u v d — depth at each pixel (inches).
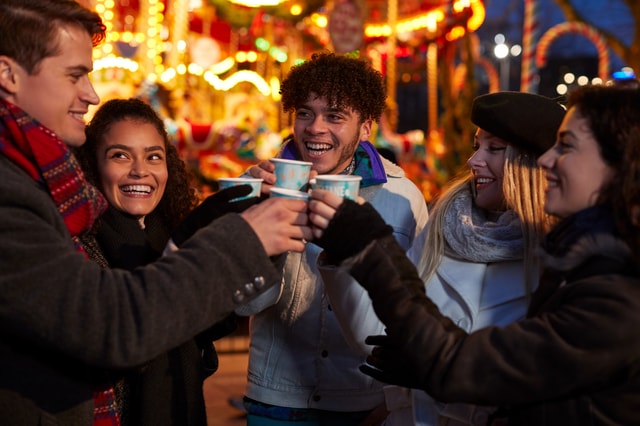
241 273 75.1
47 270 69.0
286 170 91.0
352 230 74.0
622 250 66.0
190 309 72.5
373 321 91.0
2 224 68.5
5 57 73.6
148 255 97.8
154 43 436.5
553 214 72.6
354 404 114.8
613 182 67.3
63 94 75.4
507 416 75.9
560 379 65.0
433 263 90.7
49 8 74.2
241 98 452.1
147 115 101.0
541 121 84.0
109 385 84.7
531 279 84.1
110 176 97.3
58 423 74.3
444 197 93.5
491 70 601.9
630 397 64.6
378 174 117.3
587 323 64.2
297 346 115.3
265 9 439.8
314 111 114.0
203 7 525.0
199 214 84.6
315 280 114.3
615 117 67.2
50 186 74.8
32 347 73.4
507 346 67.3
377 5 538.6
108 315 70.1
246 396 119.3
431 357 68.6
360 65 115.7
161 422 93.1
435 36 528.4
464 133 518.3
